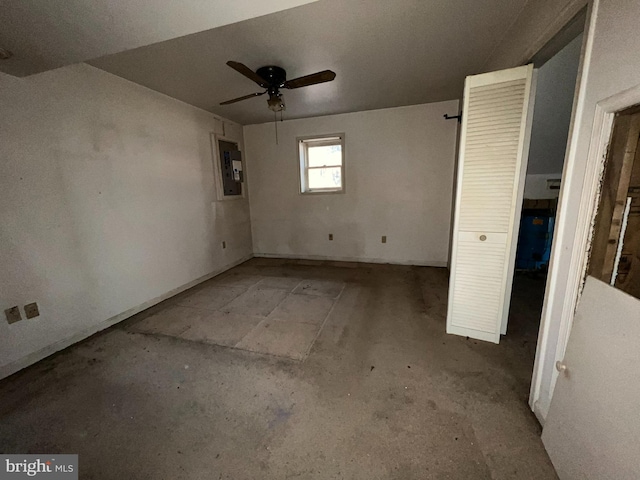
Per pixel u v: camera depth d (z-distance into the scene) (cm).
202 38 188
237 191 431
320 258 455
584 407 100
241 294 314
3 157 178
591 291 105
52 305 206
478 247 200
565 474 106
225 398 159
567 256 119
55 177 205
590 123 105
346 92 308
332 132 405
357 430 135
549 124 312
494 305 203
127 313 263
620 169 96
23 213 188
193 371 183
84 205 224
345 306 275
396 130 380
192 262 342
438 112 360
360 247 433
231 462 122
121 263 256
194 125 339
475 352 196
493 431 133
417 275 364
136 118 265
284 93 304
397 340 213
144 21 129
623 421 83
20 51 151
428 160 377
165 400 158
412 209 397
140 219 273
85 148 223
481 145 186
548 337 132
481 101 181
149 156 279
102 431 139
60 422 144
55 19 125
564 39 140
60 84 205
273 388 166
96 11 119
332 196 429
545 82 264
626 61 87
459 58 231
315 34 189
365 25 180
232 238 423
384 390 161
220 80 260
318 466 119
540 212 367
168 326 244
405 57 227
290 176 440
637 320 83
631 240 98
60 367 189
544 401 135
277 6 121
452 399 153
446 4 161
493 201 189
